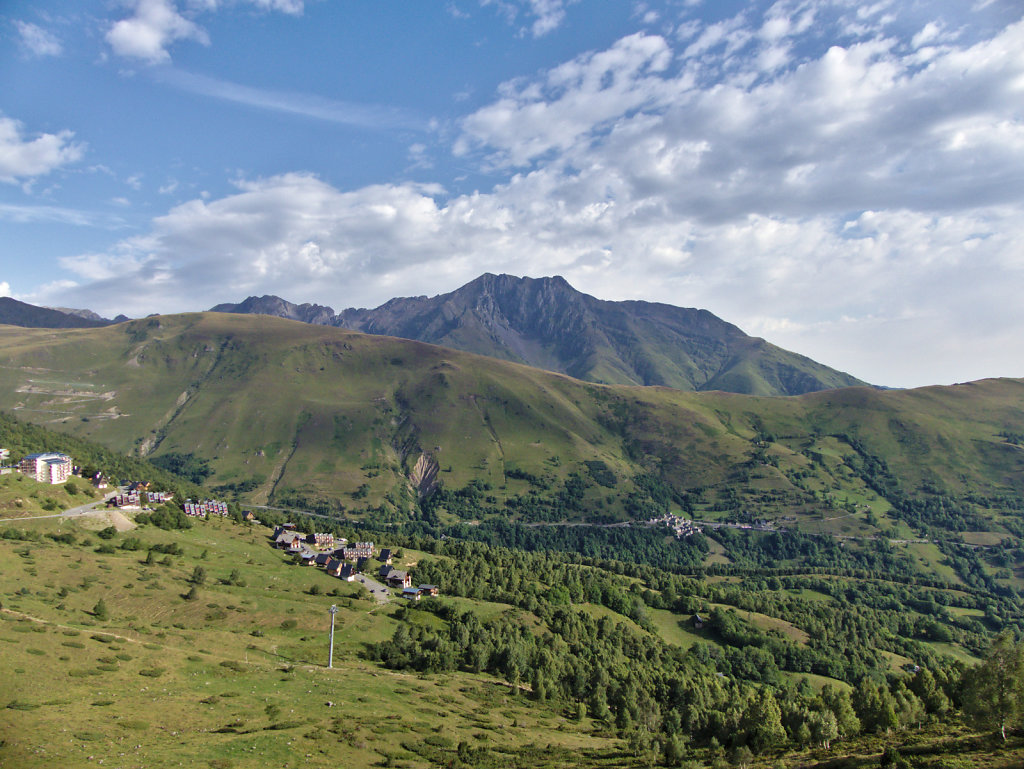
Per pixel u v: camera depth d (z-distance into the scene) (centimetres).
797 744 11469
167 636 12425
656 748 11200
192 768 6831
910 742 10238
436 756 8912
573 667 16050
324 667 12656
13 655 9175
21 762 6419
